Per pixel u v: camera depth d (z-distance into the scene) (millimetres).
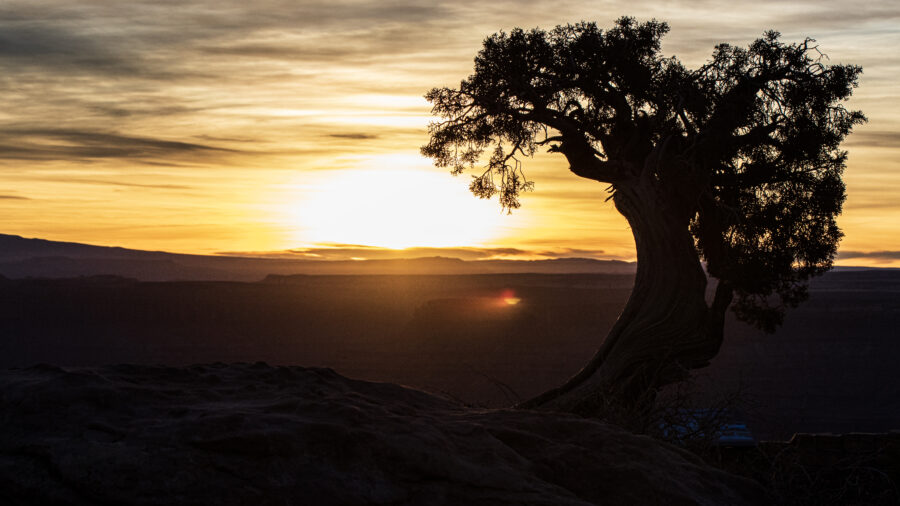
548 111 26078
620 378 22547
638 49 25766
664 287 23219
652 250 23516
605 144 26016
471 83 27172
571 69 25688
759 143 24859
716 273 25594
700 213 25531
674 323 22922
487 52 27156
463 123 27500
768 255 24938
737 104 24531
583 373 23234
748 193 25672
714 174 25203
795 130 24703
